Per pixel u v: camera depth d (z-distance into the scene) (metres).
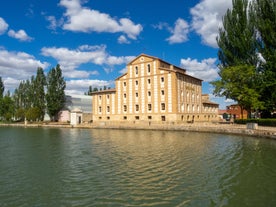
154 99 73.88
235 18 54.19
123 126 66.00
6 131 62.78
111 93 82.62
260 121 47.75
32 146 31.42
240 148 26.47
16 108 115.06
